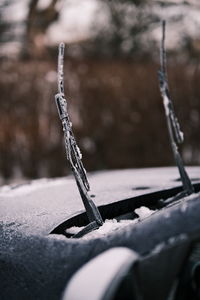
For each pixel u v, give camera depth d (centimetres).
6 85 1157
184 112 1140
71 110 1152
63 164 1099
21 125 1116
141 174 351
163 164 1126
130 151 1127
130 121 1141
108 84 1173
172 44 1716
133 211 267
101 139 1123
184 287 175
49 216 238
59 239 202
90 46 1775
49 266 192
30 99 1154
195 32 1742
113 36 1762
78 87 1173
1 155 1093
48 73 1212
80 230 216
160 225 177
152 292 169
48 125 1122
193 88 1159
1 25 1834
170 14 1778
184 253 171
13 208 259
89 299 154
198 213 174
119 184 304
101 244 185
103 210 256
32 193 298
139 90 1166
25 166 1102
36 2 1852
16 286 198
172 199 258
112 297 156
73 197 274
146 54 1708
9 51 1708
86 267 162
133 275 167
